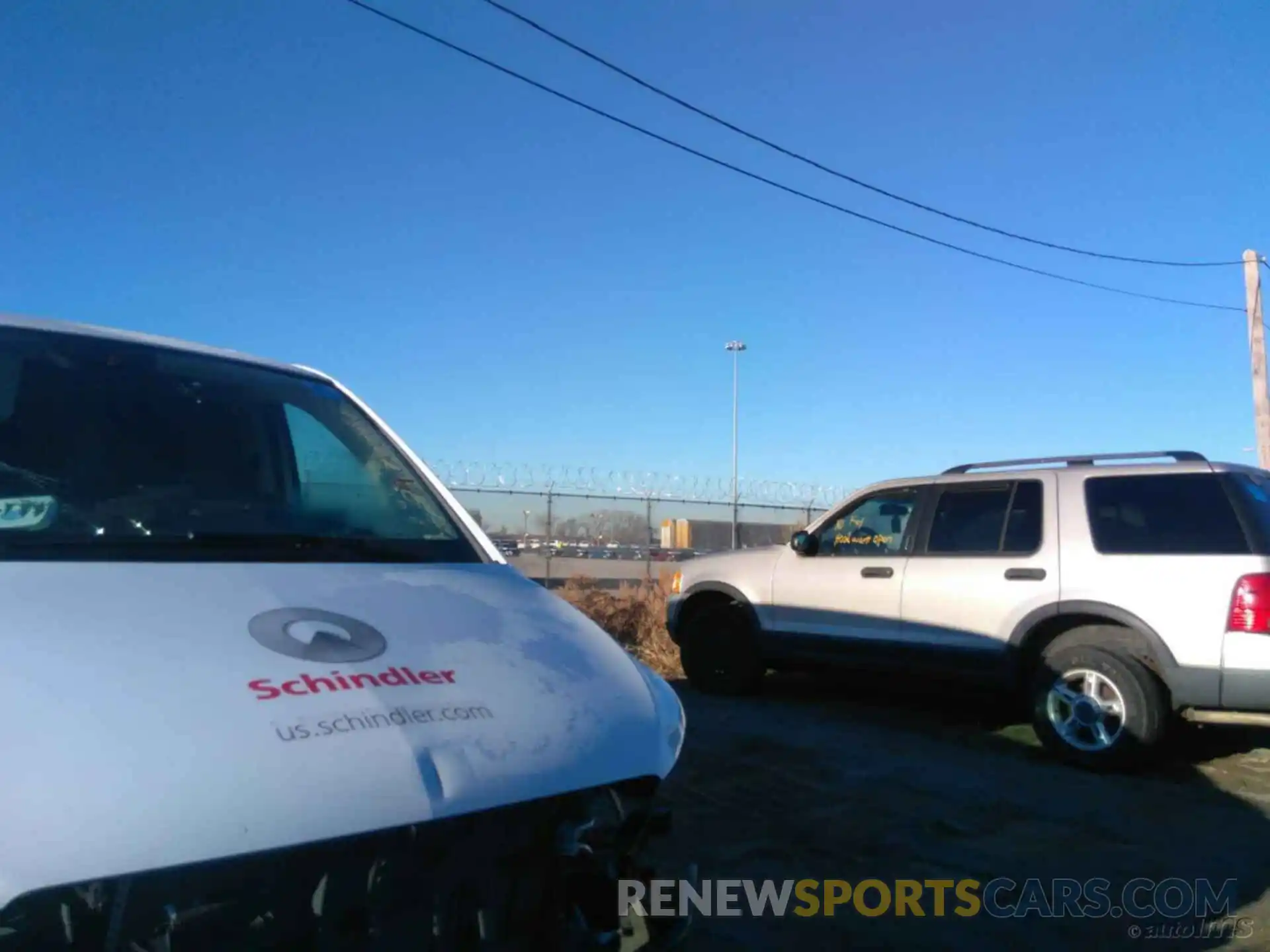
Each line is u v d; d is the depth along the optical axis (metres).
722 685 9.27
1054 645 7.26
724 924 4.52
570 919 2.35
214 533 2.89
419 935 2.09
